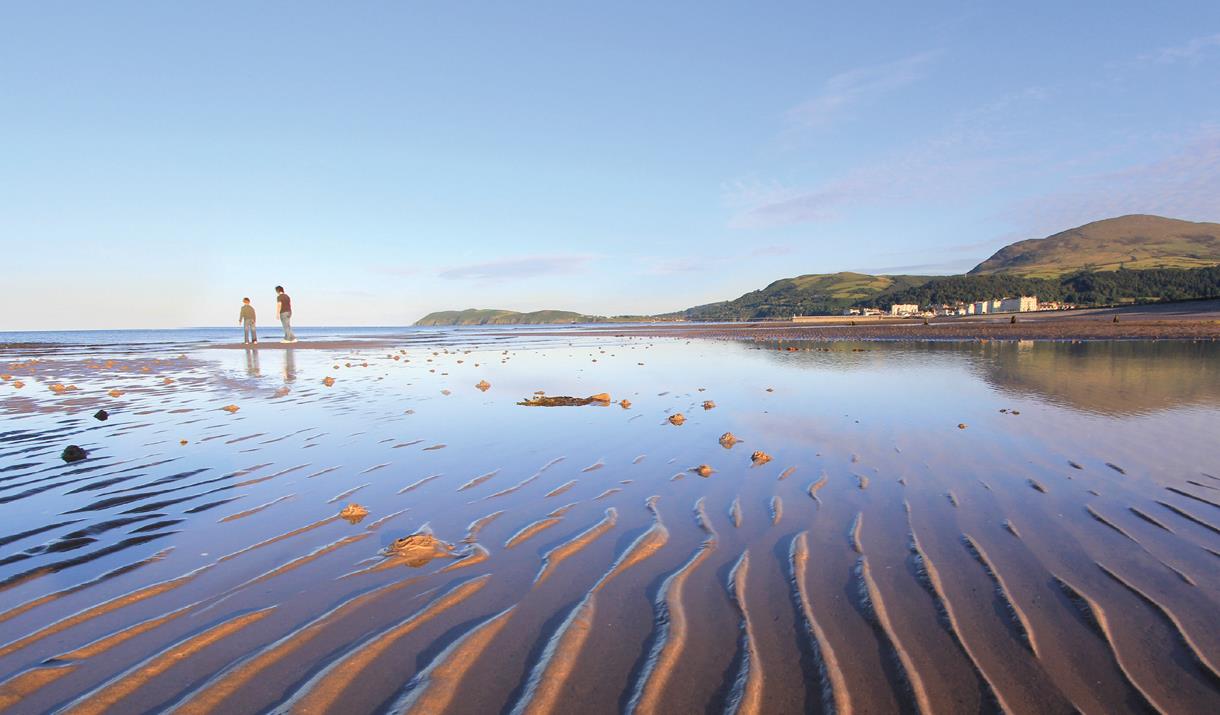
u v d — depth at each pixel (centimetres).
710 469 604
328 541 425
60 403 1078
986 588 344
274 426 848
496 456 670
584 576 370
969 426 783
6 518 470
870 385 1227
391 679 264
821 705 246
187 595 343
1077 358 1730
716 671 270
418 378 1518
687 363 1900
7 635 299
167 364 2059
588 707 246
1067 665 270
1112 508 468
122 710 243
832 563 382
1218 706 241
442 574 372
